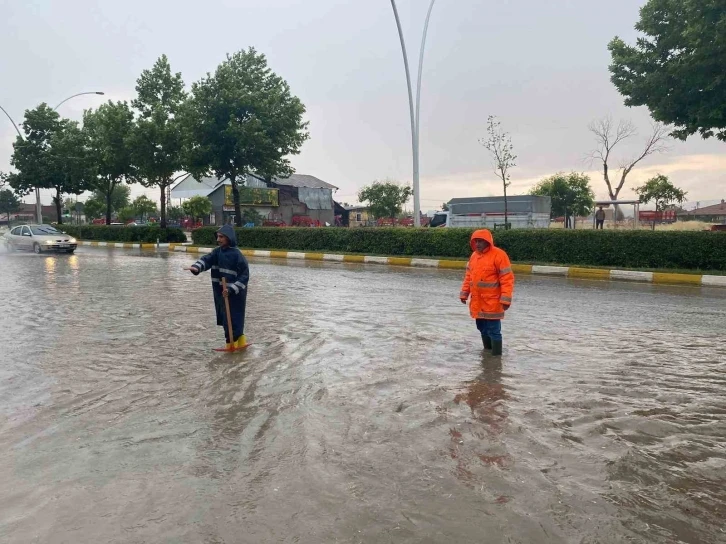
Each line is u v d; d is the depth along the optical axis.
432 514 3.10
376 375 5.75
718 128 16.09
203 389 5.35
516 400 4.98
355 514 3.10
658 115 16.33
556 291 12.62
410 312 9.56
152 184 36.16
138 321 8.86
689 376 5.75
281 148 29.36
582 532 2.94
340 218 56.72
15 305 10.52
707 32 14.39
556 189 42.84
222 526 3.00
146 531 2.96
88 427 4.41
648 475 3.57
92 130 39.75
